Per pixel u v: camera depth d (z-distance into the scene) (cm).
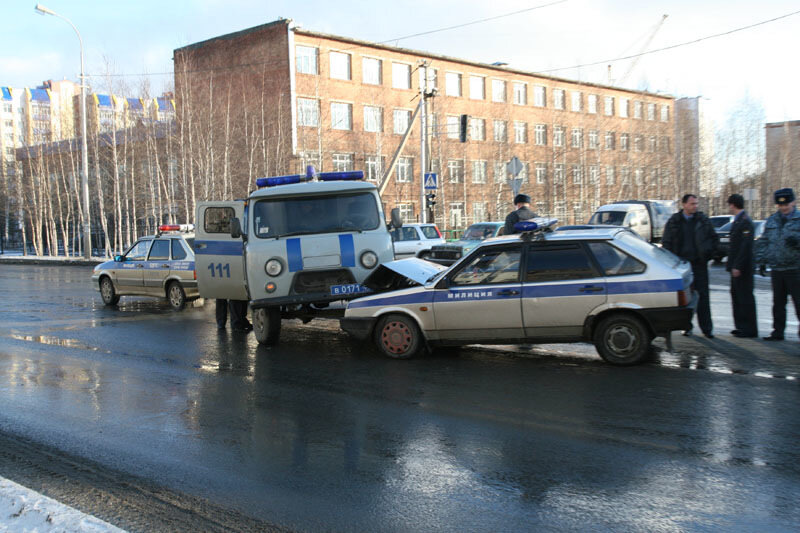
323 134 4416
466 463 446
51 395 668
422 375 708
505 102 5647
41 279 2459
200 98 3888
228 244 1048
